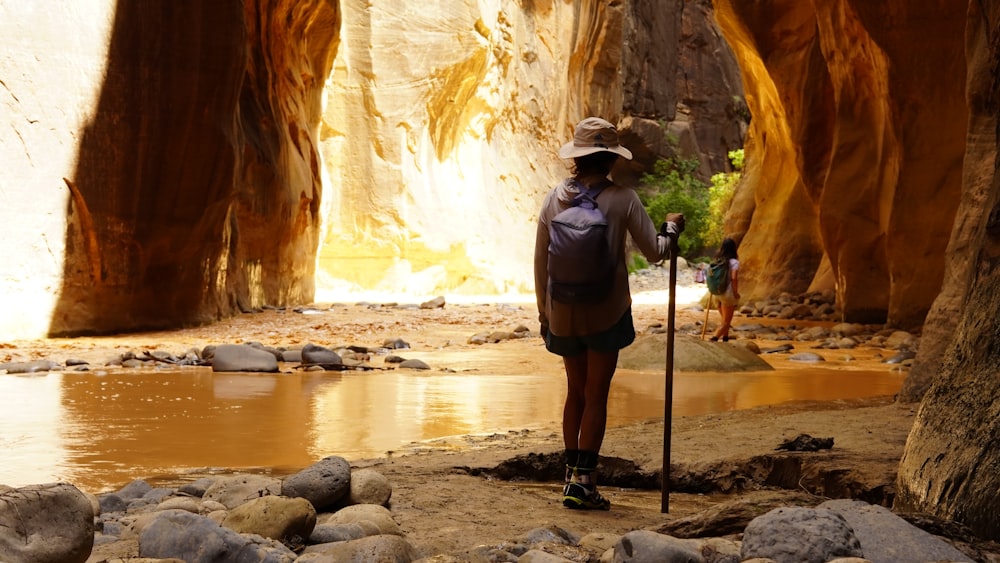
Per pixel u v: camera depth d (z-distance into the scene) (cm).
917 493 421
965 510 384
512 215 3994
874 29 1703
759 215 2920
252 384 985
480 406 842
